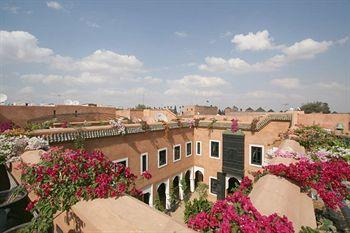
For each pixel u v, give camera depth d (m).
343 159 5.98
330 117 12.30
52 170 3.32
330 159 5.87
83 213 2.81
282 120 13.71
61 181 3.27
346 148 6.97
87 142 9.59
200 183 16.89
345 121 11.94
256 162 14.81
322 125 12.45
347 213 4.08
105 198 3.11
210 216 2.75
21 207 3.34
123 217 2.54
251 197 3.53
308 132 8.56
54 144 8.09
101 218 2.60
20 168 3.93
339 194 4.15
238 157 15.55
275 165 4.68
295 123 12.74
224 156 16.28
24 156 4.97
